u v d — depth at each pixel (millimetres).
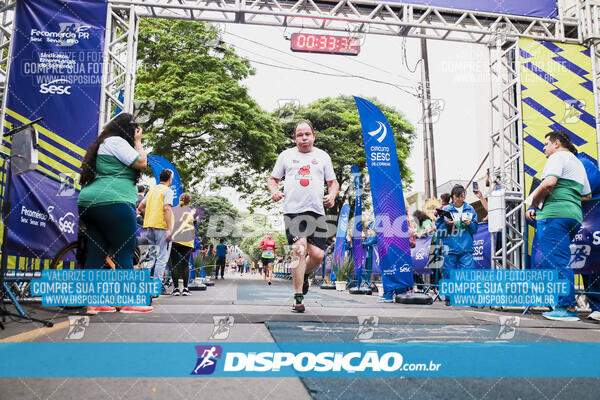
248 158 12906
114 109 6746
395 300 5273
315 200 3637
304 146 3697
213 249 11789
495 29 6523
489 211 5543
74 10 5746
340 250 9234
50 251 4152
